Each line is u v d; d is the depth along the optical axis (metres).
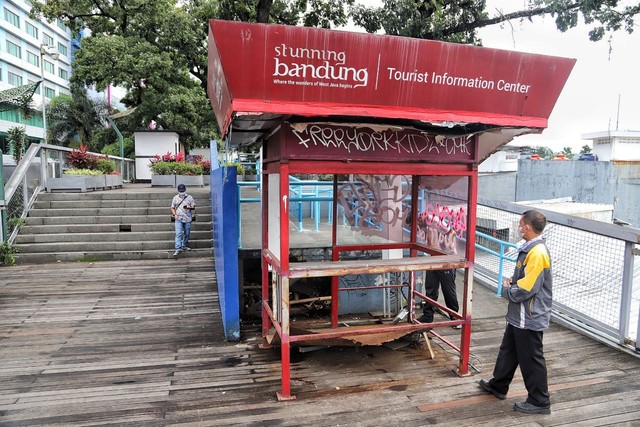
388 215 5.17
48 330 4.98
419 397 3.53
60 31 45.53
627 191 13.84
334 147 3.52
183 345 4.60
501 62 3.28
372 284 5.83
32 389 3.63
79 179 10.34
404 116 3.19
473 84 3.30
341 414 3.26
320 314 5.85
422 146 3.73
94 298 6.15
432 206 4.65
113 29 19.80
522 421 3.18
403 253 5.73
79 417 3.22
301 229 6.59
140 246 8.76
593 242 5.04
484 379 3.83
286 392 3.49
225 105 3.18
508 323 3.37
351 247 4.76
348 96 3.09
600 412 3.30
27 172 9.46
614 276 4.76
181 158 15.75
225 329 4.71
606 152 17.94
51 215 9.45
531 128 3.56
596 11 9.70
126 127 23.56
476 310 5.75
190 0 18.20
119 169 16.42
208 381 3.79
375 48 3.01
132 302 6.00
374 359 4.29
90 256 8.45
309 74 2.96
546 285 3.21
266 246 4.60
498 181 15.60
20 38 37.22
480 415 3.26
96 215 9.62
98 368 4.04
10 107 17.69
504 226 8.20
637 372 3.98
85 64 18.77
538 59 3.34
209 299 6.13
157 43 18.72
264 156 4.48
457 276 7.30
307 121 3.34
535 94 3.46
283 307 3.46
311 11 13.37
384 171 3.65
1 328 5.03
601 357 4.31
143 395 3.54
